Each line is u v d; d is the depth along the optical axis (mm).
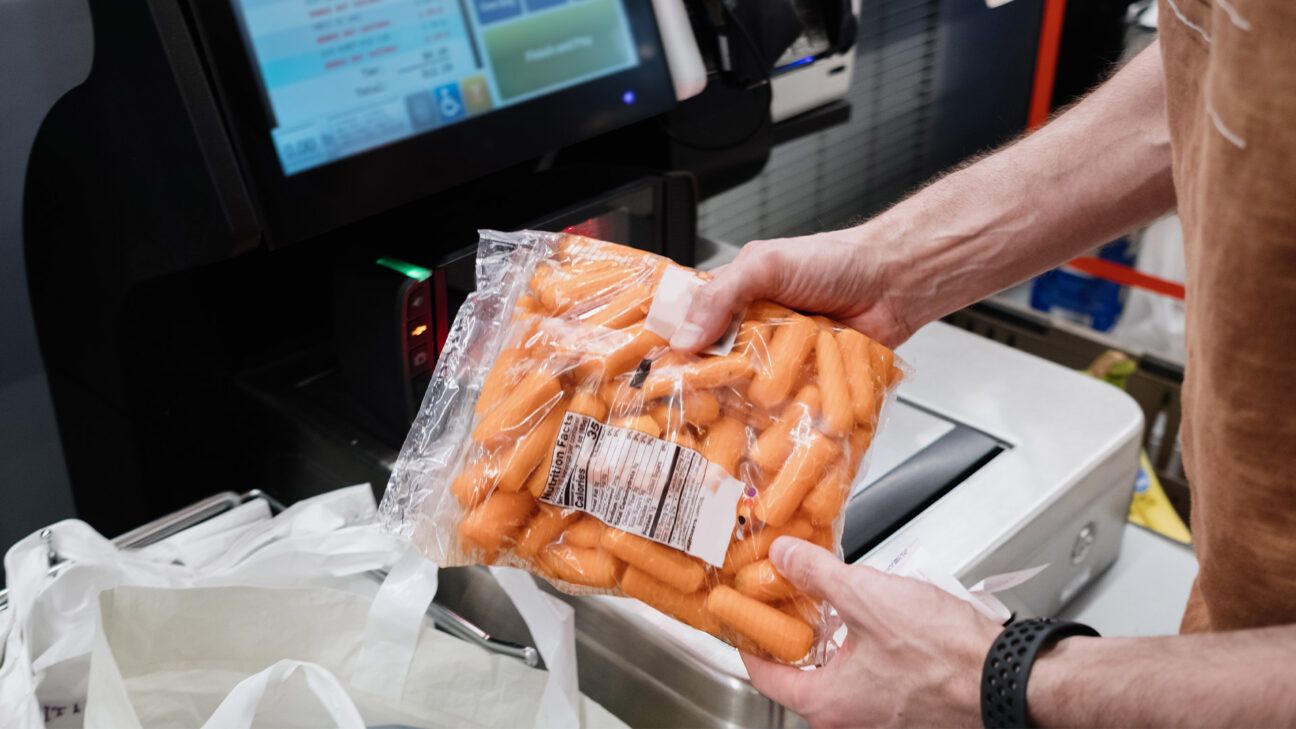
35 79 853
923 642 510
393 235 809
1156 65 711
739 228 1298
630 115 885
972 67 1505
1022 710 466
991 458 828
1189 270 501
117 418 883
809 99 1203
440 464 618
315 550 686
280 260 891
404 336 768
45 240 826
